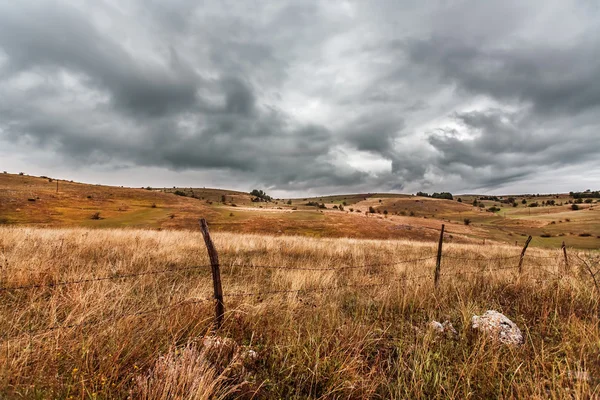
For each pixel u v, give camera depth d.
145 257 8.93
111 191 112.12
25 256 7.07
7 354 2.88
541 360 3.35
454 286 6.21
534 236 81.75
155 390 2.50
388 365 3.39
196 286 5.80
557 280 6.23
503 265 10.39
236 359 3.18
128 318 3.67
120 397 2.56
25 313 4.16
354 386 2.91
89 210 81.25
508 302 5.82
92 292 4.52
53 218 67.44
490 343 3.84
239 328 4.01
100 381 2.65
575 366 3.28
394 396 2.95
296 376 3.10
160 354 3.10
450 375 3.20
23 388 2.55
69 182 134.75
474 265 10.84
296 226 60.62
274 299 5.06
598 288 5.72
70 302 4.34
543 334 4.34
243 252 12.21
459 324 4.70
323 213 87.88
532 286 6.34
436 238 59.62
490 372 3.15
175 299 4.63
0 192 82.44
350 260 11.55
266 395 2.85
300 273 7.23
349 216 78.94
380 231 61.56
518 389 2.84
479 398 2.94
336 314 4.76
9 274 5.55
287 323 4.24
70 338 3.34
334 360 3.30
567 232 91.38
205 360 2.99
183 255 9.95
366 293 6.32
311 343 3.65
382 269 9.30
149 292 5.63
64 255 7.90
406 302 5.54
